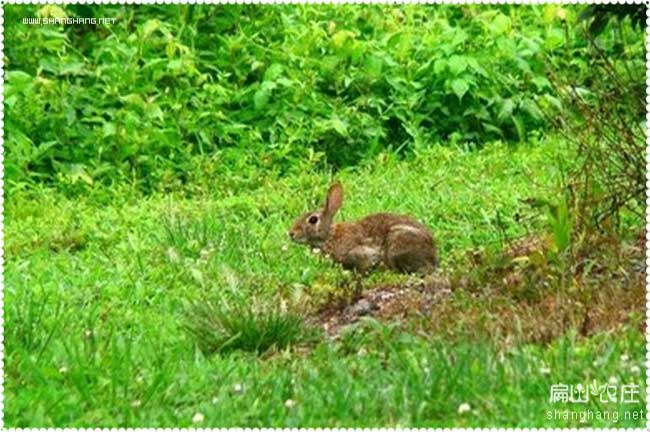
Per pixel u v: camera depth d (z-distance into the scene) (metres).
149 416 10.80
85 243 16.47
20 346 12.12
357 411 10.65
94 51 20.95
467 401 10.62
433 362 11.11
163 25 21.27
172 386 11.25
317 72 21.39
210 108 20.48
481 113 21.20
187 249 15.78
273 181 19.23
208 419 10.66
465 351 11.21
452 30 21.88
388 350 11.95
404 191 18.39
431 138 20.98
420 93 21.33
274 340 12.70
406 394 10.72
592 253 13.91
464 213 17.06
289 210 17.77
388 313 13.53
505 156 19.86
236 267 15.20
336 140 20.56
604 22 14.23
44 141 19.70
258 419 10.64
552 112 20.73
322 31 21.70
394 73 21.50
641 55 18.70
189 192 19.14
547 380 10.70
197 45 21.61
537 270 13.46
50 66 20.45
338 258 15.54
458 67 21.08
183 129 20.27
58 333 12.66
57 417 10.75
